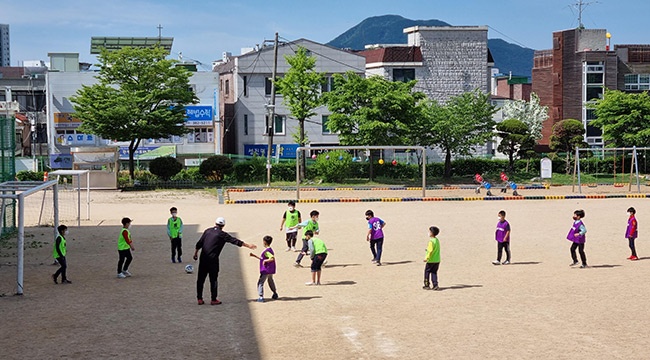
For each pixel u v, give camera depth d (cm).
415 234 2773
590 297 1608
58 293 1670
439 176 5947
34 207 3812
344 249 2392
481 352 1168
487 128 5800
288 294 1662
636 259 2169
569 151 6175
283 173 5562
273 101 5200
